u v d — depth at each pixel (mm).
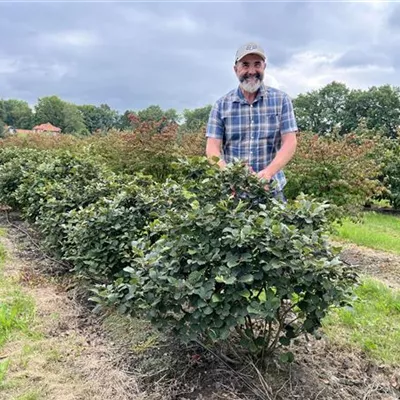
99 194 4445
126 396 2305
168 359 2600
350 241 6453
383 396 2336
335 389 2363
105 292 2287
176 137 9992
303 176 5676
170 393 2318
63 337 3004
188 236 2201
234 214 2158
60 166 6109
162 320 2172
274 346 2439
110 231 3389
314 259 1989
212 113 3111
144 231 3074
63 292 3877
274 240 1995
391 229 8375
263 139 2990
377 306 3596
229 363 2486
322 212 2346
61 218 4340
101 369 2553
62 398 2275
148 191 3590
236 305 2049
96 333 3088
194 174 2633
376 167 7219
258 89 2949
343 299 2057
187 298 2084
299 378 2410
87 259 3502
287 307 2570
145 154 9297
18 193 6215
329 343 2877
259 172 2854
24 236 6039
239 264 2035
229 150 3078
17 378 2445
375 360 2709
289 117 2969
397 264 5223
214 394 2273
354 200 5727
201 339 2531
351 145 7562
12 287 3930
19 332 3035
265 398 2223
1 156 9250
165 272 2154
